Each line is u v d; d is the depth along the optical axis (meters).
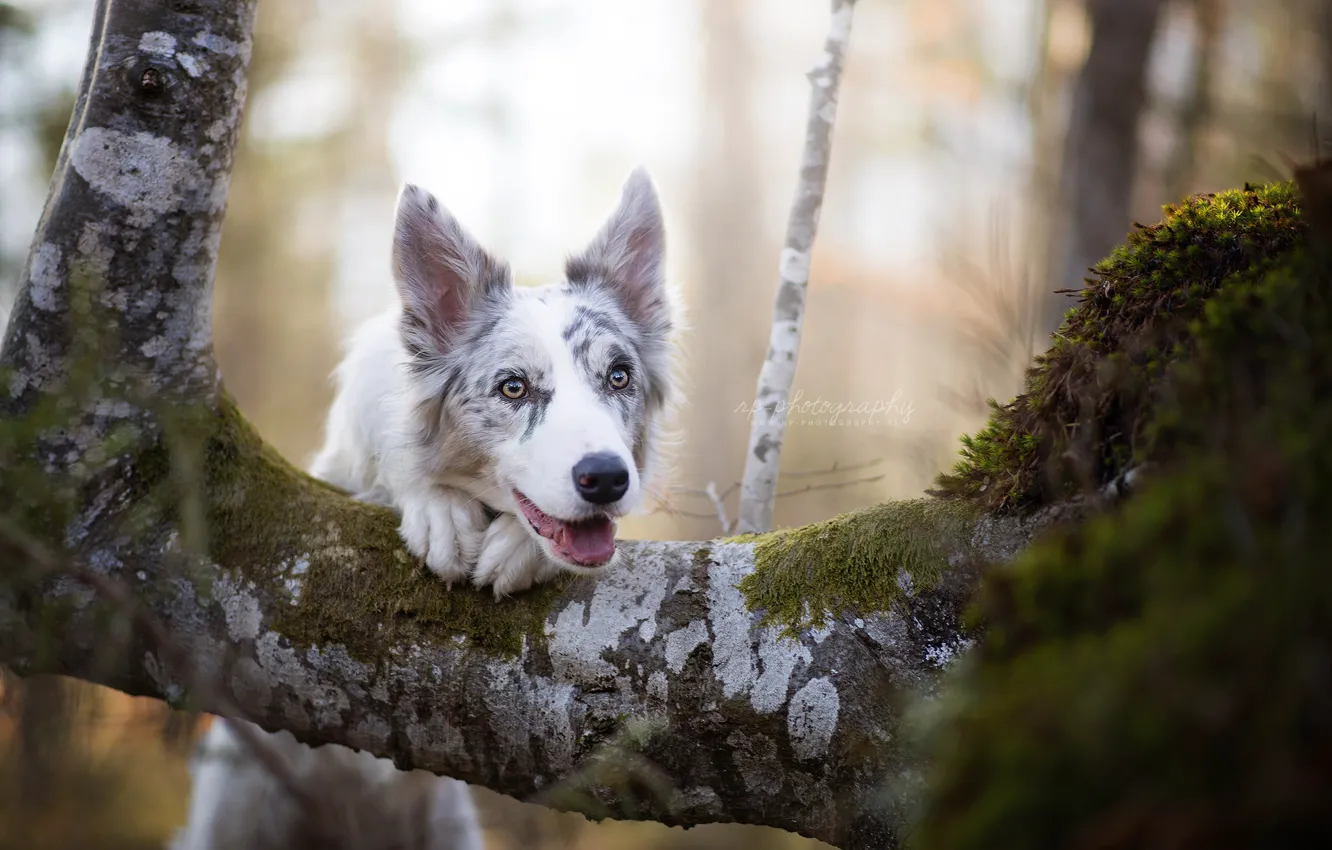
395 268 3.30
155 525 2.57
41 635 2.47
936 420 6.85
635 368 3.44
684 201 17.42
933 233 11.05
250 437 2.87
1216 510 1.40
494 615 2.47
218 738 3.81
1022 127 11.10
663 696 2.31
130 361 2.62
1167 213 2.44
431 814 4.16
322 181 11.87
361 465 3.60
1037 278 8.05
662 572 2.48
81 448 2.57
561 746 2.36
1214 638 1.22
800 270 3.94
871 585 2.29
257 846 4.09
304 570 2.54
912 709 1.85
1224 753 1.15
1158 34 7.24
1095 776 1.22
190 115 2.59
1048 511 2.14
